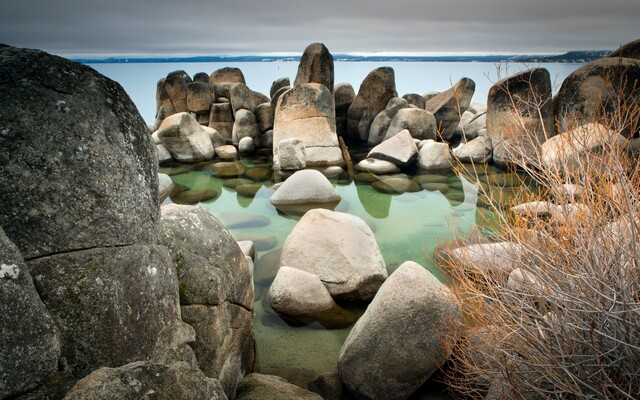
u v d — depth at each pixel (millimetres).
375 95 14055
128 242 2062
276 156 11500
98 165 1922
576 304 2188
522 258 2805
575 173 2613
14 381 1511
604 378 2176
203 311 2592
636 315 2113
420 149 11180
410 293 3045
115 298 1940
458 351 3018
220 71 17688
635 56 9977
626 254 2197
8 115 1707
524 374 2424
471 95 14844
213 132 12875
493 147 10383
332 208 7773
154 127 14945
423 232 6570
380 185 9344
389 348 2998
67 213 1830
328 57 12461
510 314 2408
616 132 2688
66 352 1771
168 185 8781
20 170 1721
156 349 2139
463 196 8445
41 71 1826
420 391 3072
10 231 1701
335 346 3727
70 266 1831
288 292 4117
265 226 6836
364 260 4562
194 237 2836
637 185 2416
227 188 9250
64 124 1833
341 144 12234
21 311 1557
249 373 3264
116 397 1587
